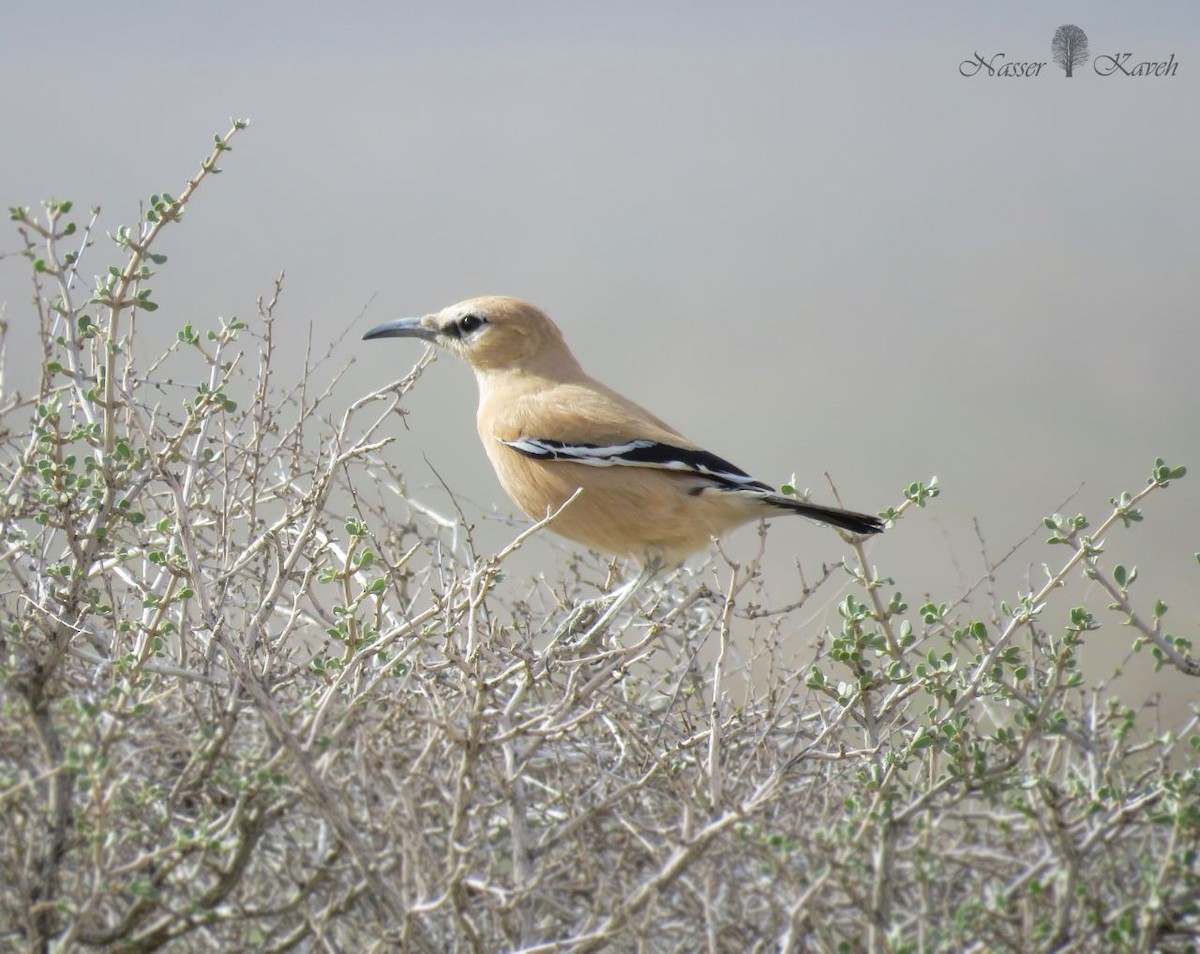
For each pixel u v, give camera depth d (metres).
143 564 11.99
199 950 9.52
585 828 9.81
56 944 8.88
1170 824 9.20
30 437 11.98
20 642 10.05
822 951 8.55
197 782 9.65
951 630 10.62
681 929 9.19
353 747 9.91
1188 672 10.22
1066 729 9.82
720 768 10.21
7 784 8.95
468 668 9.85
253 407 11.92
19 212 10.86
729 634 10.80
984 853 9.25
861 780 10.17
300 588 11.27
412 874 9.23
